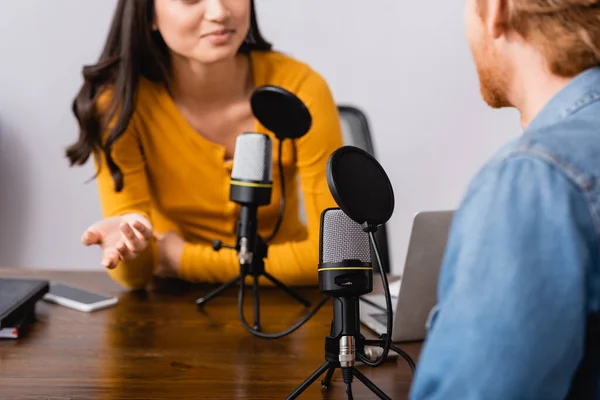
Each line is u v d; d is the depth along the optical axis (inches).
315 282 68.0
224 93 74.1
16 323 51.7
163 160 74.8
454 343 25.0
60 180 123.2
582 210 25.1
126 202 71.9
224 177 75.4
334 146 72.2
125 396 42.1
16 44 119.9
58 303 59.6
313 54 124.6
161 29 68.8
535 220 25.0
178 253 68.7
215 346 50.6
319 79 75.2
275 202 74.9
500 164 26.5
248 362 47.7
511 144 27.5
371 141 82.9
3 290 55.6
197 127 75.1
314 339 52.3
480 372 24.3
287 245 68.8
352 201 35.9
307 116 53.1
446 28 124.8
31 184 123.2
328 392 43.3
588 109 28.1
